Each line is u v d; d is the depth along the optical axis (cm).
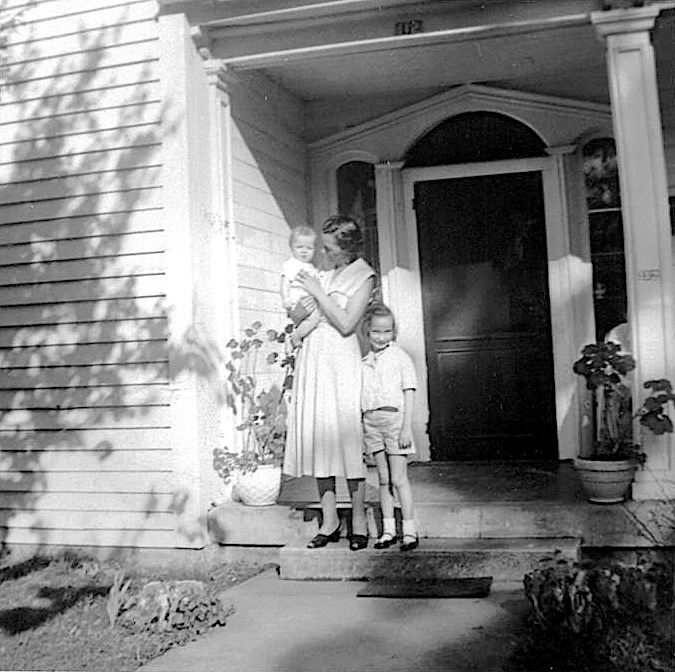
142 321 595
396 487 508
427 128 745
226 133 616
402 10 566
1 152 638
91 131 614
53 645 414
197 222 589
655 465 511
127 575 548
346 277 530
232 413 608
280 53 590
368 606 459
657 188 515
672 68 680
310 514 558
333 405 514
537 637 375
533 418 723
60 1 625
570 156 714
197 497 574
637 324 513
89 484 605
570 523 511
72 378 613
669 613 389
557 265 716
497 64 675
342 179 778
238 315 620
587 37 606
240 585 518
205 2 579
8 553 625
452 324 743
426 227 752
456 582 486
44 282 622
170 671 378
